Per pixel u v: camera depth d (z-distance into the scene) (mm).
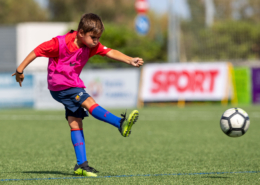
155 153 16531
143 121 31812
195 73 47062
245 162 14156
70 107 11281
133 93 48250
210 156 15617
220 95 46062
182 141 20406
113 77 48750
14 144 19672
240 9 71750
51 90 11414
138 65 11766
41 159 15172
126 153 16594
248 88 47031
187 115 36469
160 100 47500
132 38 85938
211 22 69375
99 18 11047
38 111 44031
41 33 90062
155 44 90750
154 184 10469
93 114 11008
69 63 11125
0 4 141625
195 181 10844
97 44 11648
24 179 11227
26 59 10961
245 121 12039
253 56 68562
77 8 140250
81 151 11672
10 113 41500
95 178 11289
